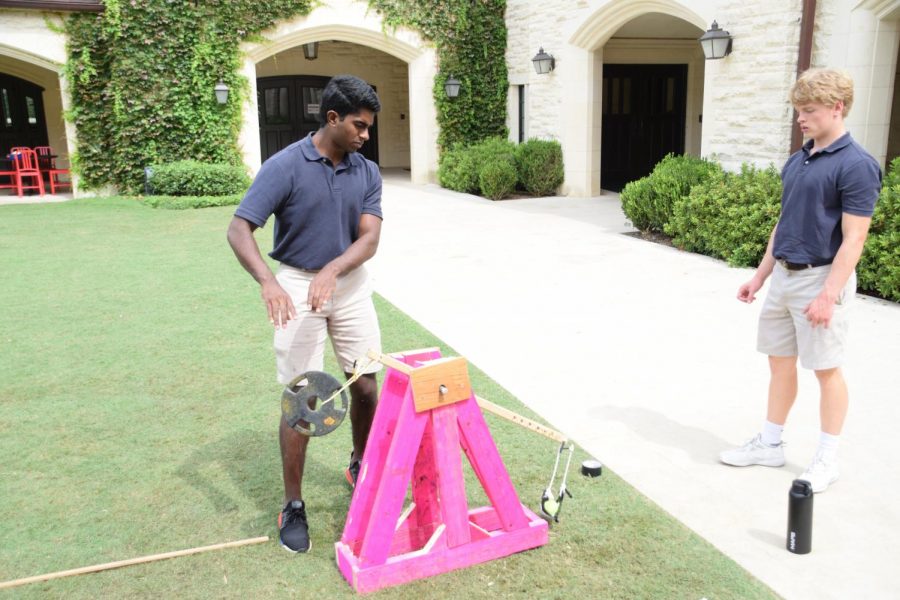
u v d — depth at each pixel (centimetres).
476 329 552
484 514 286
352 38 1541
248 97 1484
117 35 1345
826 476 313
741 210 747
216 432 382
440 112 1598
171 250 872
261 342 530
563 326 555
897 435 366
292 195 267
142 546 279
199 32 1407
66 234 980
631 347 506
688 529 286
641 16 1264
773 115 874
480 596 247
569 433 374
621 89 1563
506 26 1593
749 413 396
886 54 766
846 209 289
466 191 1450
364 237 279
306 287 278
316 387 260
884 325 545
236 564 267
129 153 1404
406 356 265
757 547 274
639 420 389
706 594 247
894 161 684
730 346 505
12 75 1609
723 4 936
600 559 267
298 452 275
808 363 308
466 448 265
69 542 282
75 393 438
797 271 307
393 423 263
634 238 912
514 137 1614
